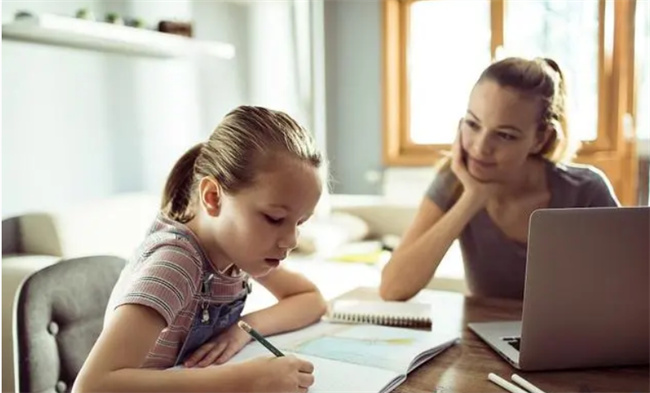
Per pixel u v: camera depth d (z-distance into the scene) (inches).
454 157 50.3
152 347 26.3
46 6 98.0
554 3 111.8
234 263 31.3
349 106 169.6
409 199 152.6
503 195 49.7
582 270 29.0
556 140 49.3
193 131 132.1
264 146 28.5
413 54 159.3
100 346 24.8
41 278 38.3
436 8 148.8
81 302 40.4
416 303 42.8
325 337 35.4
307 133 30.9
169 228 31.2
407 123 163.0
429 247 47.3
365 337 35.3
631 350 30.7
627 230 28.9
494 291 52.3
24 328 36.7
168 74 125.3
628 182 87.8
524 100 48.0
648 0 101.3
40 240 92.3
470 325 38.3
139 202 107.7
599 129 98.6
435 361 32.2
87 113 107.6
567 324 29.6
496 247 51.1
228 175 29.1
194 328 31.5
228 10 140.9
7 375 71.6
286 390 25.6
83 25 96.4
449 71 148.6
